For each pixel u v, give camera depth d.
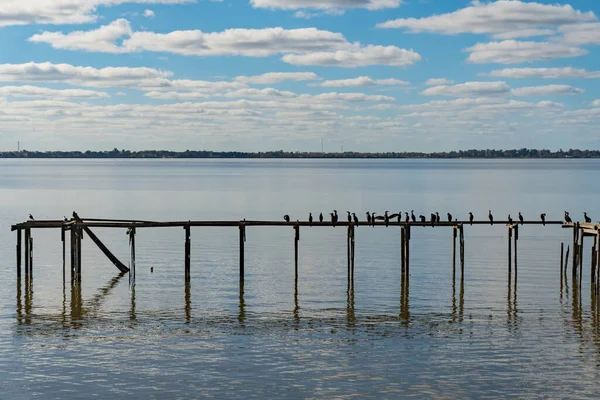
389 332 42.75
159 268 63.09
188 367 36.59
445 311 47.66
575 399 32.72
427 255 70.94
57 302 50.00
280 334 42.31
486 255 71.19
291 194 166.50
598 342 40.75
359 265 64.94
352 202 142.00
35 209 124.50
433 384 34.41
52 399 32.56
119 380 34.81
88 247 74.94
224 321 45.16
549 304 49.53
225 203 138.75
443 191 180.12
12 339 41.03
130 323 44.62
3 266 63.34
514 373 35.81
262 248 75.62
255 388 33.91
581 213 118.62
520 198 153.25
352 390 33.66
